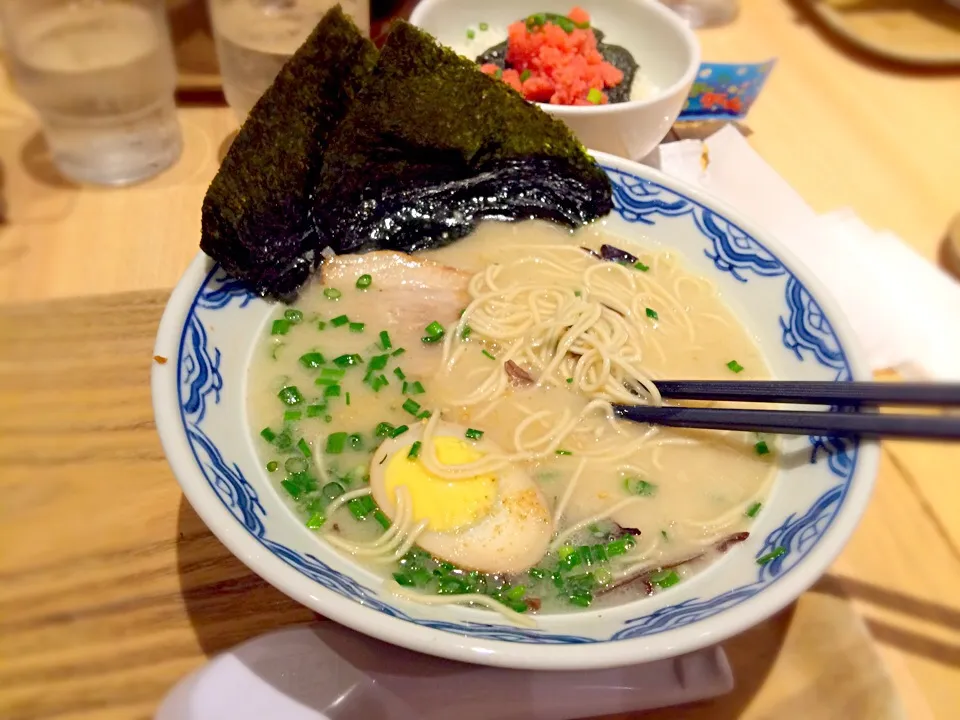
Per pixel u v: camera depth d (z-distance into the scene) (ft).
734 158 1.22
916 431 0.57
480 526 0.70
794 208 1.15
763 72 1.27
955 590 0.79
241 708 0.60
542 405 0.83
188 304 0.73
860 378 0.75
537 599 0.65
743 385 0.73
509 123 0.92
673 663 0.68
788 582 0.58
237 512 0.60
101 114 1.08
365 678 0.62
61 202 1.09
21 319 0.93
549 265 0.98
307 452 0.73
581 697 0.65
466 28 1.36
